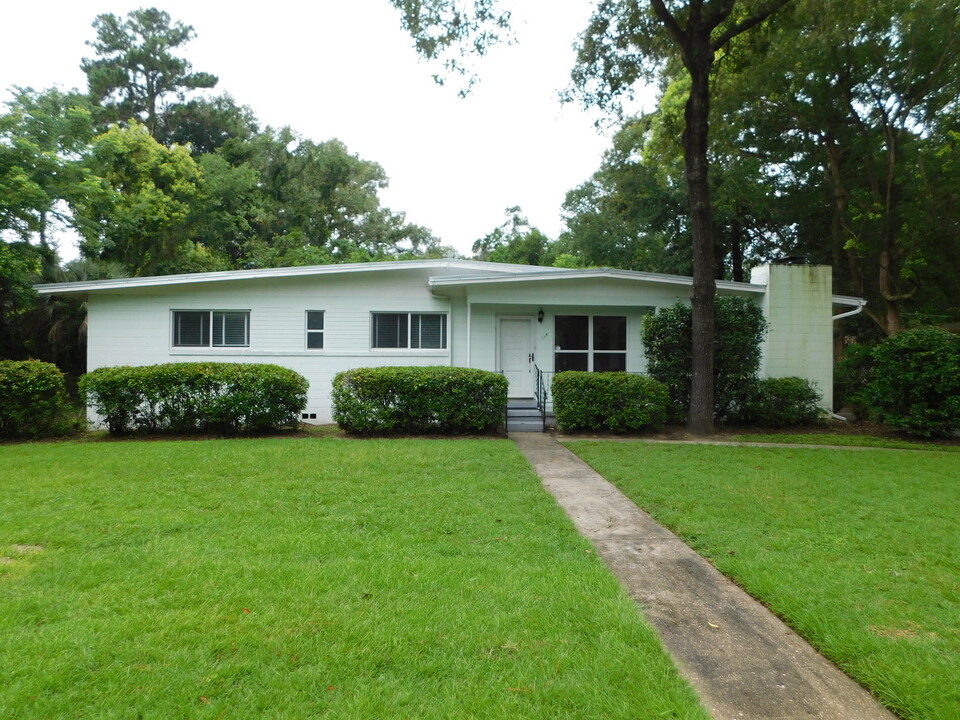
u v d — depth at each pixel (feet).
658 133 57.88
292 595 11.98
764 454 30.48
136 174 81.25
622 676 9.31
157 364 38.75
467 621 11.02
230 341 43.55
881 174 63.82
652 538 16.79
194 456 26.99
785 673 9.77
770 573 13.76
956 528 17.43
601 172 92.32
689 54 38.09
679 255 78.54
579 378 37.63
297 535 15.85
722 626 11.44
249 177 104.37
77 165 57.57
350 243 104.68
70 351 55.83
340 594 12.07
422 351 44.96
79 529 16.08
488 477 23.32
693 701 8.73
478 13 40.50
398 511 18.47
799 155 69.00
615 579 13.42
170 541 15.20
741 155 71.97
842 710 8.76
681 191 74.74
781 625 11.53
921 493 21.89
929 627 11.12
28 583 12.40
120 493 20.12
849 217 66.18
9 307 48.62
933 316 62.08
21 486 20.98
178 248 83.41
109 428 35.83
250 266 91.45
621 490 22.43
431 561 14.12
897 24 57.41
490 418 36.06
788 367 45.14
